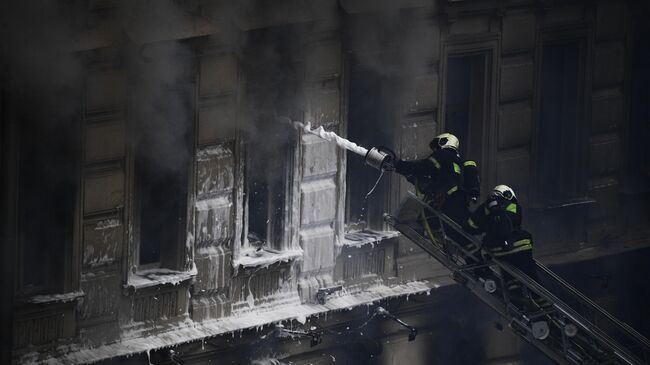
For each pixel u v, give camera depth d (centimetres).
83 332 5506
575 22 7194
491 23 6794
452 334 6812
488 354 6988
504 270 5456
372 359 6481
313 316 6141
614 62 7488
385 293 6462
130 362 5575
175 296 5769
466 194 5475
